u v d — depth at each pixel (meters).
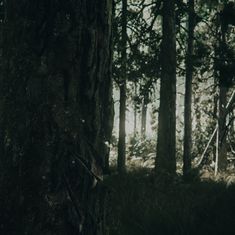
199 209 7.73
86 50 2.06
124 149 14.38
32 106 2.00
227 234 6.62
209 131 21.48
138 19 14.39
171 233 6.73
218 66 9.27
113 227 5.82
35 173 1.98
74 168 2.01
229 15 9.12
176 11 14.73
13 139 2.01
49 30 2.01
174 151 13.55
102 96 2.14
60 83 2.01
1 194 2.00
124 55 12.96
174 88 13.61
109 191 2.15
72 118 2.02
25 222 1.97
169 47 13.65
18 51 2.03
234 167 19.30
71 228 2.00
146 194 9.35
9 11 2.08
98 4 2.09
